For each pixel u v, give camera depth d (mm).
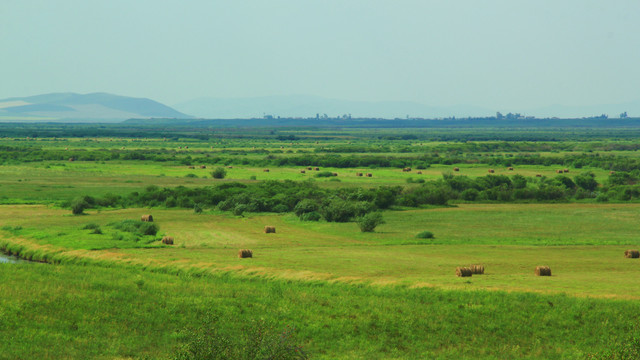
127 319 38781
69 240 71812
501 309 41094
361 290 47062
